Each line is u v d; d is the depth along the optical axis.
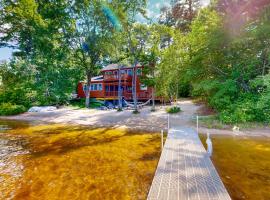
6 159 10.23
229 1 19.97
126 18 25.83
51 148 12.16
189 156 9.08
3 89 38.00
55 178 7.94
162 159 8.70
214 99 19.91
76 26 33.88
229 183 7.29
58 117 25.38
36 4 35.41
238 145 12.10
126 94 38.84
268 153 10.53
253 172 8.20
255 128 16.30
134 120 21.69
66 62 34.47
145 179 7.73
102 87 43.22
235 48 19.42
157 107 30.11
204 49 19.98
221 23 19.69
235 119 17.20
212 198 5.44
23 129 18.44
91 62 35.16
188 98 41.66
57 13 34.47
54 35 33.78
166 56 24.58
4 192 6.85
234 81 18.50
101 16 30.28
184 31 45.59
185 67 22.89
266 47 17.62
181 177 6.84
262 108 16.36
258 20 18.58
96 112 28.06
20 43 39.16
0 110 29.34
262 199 6.25
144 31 25.77
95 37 32.72
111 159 10.05
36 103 35.06
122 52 30.25
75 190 6.95
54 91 32.44
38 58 33.09
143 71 26.80
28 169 8.90
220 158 9.84
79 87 48.06
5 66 41.12
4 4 36.88
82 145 12.77
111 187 7.14
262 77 15.88
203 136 14.48
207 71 21.39
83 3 32.12
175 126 17.83
